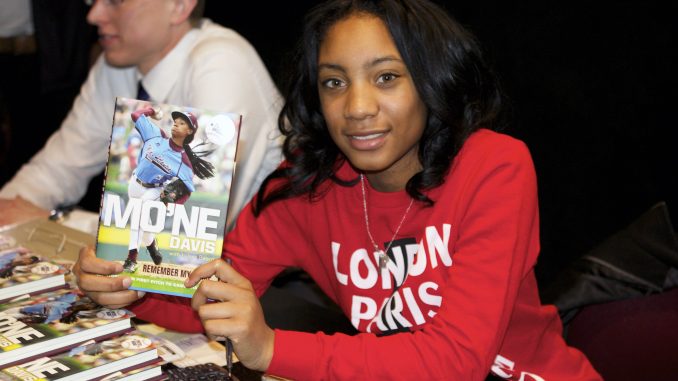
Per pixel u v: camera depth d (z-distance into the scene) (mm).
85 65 3500
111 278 1140
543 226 3080
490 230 1156
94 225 1814
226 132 1129
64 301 1189
